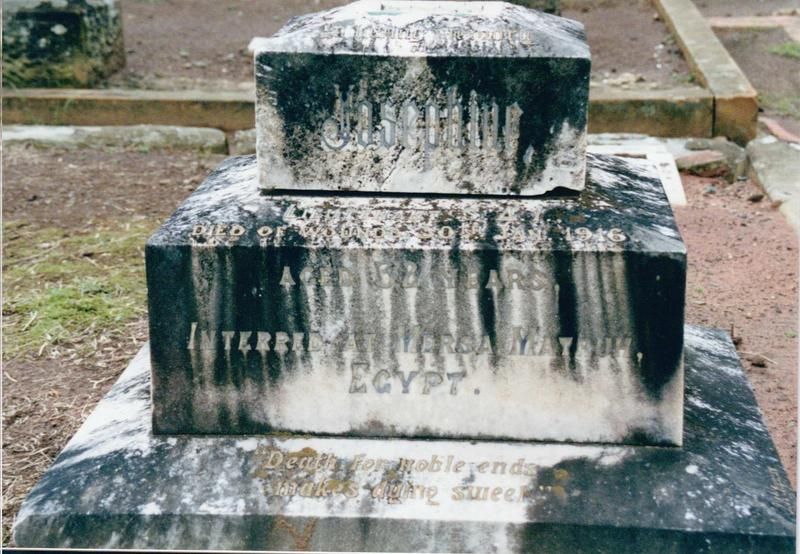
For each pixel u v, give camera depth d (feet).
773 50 26.23
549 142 8.47
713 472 8.21
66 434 10.94
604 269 8.10
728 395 9.56
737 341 12.72
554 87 8.34
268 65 8.45
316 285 8.27
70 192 18.25
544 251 8.09
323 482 8.18
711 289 14.44
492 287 8.17
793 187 18.10
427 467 8.24
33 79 21.99
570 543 7.84
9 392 11.79
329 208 8.54
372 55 8.36
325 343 8.37
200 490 8.19
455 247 8.13
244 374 8.49
